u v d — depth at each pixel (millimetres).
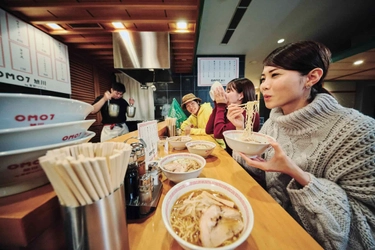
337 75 4527
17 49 1896
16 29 1870
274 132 975
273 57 768
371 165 579
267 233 427
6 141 284
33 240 312
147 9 1787
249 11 2412
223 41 3348
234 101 1587
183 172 618
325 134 706
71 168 255
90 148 354
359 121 622
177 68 3811
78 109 416
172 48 2754
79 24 2100
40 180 369
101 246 308
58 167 249
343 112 676
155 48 2232
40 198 327
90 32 2291
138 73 2658
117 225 330
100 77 3875
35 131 307
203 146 1044
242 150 687
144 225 462
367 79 5059
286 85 734
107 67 4000
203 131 1977
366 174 587
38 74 2170
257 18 2586
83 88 3262
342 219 547
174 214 432
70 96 2824
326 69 768
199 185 542
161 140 1259
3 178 308
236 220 395
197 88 4188
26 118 310
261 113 6504
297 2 2295
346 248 618
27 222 276
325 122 707
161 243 400
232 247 292
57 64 2488
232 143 708
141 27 2172
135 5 1694
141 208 481
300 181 610
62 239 372
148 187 504
